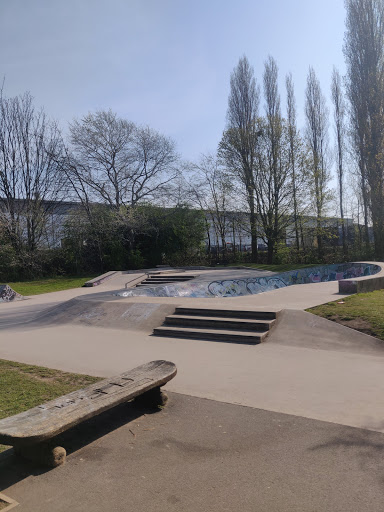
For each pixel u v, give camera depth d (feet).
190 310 30.50
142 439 12.60
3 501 9.65
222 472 10.50
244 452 11.46
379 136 89.45
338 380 17.35
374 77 90.12
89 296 43.78
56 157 90.53
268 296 37.76
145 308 33.09
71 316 35.70
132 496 9.67
